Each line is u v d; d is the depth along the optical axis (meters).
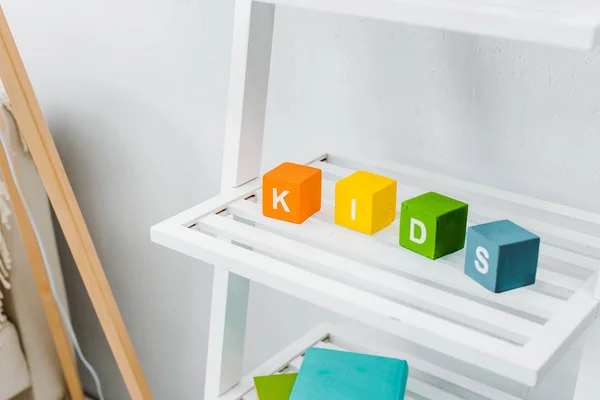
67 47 1.35
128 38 1.26
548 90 0.87
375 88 1.01
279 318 1.27
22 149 1.35
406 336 0.64
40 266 1.32
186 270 1.37
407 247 0.77
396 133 1.01
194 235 0.78
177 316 1.43
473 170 0.97
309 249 0.76
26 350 1.44
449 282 0.71
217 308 1.00
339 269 0.72
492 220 0.84
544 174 0.91
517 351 0.59
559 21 0.53
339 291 0.68
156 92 1.26
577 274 0.76
